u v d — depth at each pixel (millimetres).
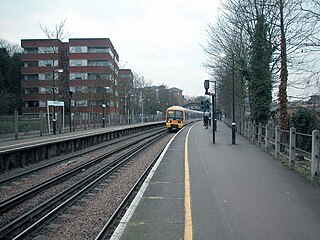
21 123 29391
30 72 70938
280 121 18906
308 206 7047
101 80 60969
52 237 6539
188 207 7062
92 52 74062
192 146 19500
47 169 15352
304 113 18875
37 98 71125
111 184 11633
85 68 73562
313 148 8977
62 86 52156
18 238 6414
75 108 58375
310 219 6215
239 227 5832
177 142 22422
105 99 63125
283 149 15164
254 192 8273
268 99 24000
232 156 14906
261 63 23828
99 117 52969
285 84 18625
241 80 30828
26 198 9906
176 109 45938
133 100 77625
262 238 5328
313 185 8992
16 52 76562
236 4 27609
